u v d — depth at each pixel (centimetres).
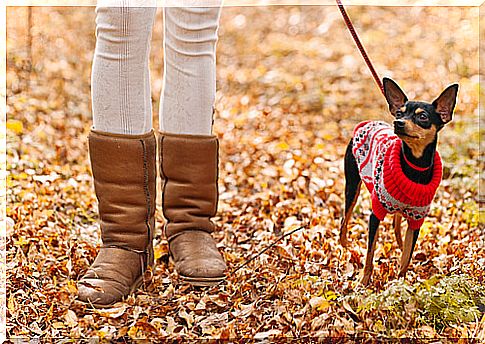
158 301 384
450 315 355
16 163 568
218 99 840
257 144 686
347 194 425
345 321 344
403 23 1026
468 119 669
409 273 409
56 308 376
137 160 381
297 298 373
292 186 575
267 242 470
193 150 411
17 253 426
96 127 380
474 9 889
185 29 399
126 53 369
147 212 392
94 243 464
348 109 788
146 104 382
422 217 378
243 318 361
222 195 575
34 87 768
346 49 973
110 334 349
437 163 375
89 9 923
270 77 891
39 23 864
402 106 367
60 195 544
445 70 861
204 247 412
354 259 425
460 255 433
